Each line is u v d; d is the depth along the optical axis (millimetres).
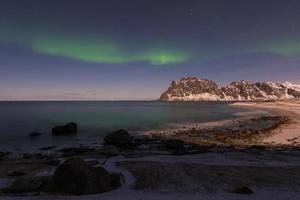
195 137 40750
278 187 14312
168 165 19719
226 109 141125
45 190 14492
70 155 27828
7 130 51281
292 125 50906
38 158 26781
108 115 93938
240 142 35031
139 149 31406
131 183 15414
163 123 64188
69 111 123250
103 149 29031
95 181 14281
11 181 16547
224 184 15039
